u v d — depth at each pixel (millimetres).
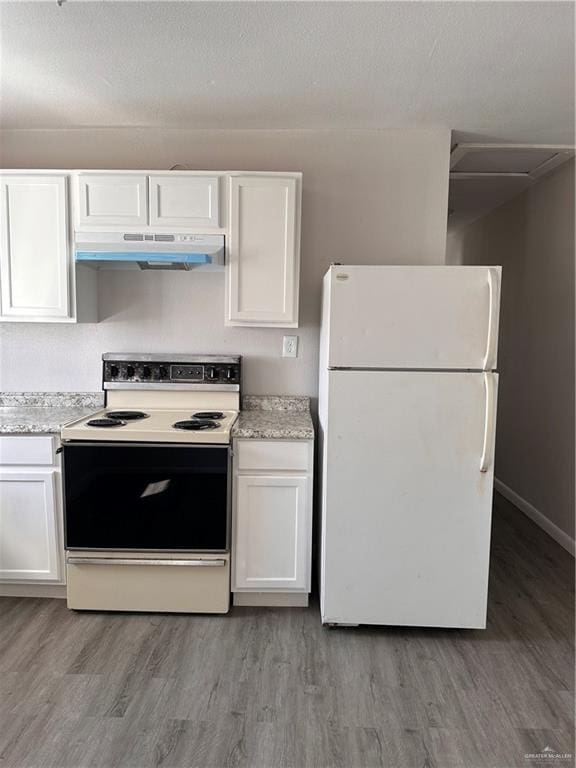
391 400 2068
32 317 2459
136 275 2709
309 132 2639
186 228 2398
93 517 2236
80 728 1656
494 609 2412
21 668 1937
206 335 2740
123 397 2709
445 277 2020
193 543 2246
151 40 1834
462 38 1795
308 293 2707
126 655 2020
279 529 2271
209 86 2178
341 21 1705
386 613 2160
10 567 2338
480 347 2039
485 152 2945
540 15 1657
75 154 2664
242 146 2646
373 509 2115
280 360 2746
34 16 1693
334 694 1826
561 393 3197
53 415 2521
